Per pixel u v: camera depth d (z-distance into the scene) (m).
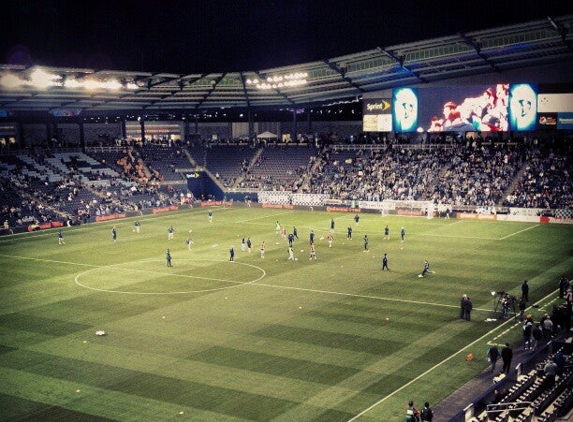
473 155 111.44
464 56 99.88
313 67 107.56
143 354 41.28
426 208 102.50
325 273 63.59
